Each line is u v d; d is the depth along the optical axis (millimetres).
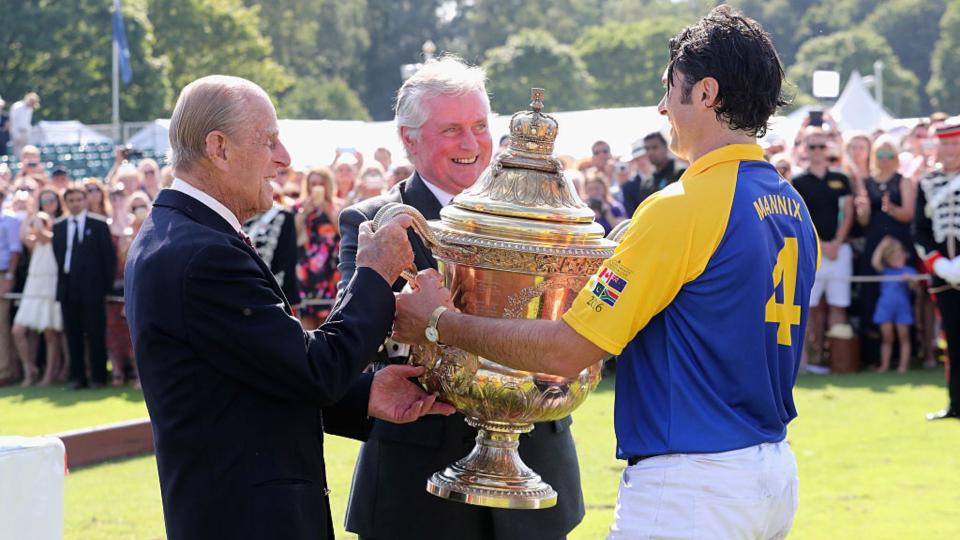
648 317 2881
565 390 3061
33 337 11922
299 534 2961
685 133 2990
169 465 2973
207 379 2932
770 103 2953
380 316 3031
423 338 3109
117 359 11625
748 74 2906
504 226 2990
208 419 2934
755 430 2896
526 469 3236
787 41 102375
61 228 11430
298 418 3051
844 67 90688
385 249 3078
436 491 3195
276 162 3100
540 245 2973
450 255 3068
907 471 7340
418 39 98062
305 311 10680
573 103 78812
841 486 7004
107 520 6402
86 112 54125
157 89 55312
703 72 2918
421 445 3646
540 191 3090
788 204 3008
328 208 10758
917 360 11750
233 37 65812
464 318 3047
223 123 2998
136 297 2961
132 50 55031
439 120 3711
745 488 2863
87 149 26344
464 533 3662
